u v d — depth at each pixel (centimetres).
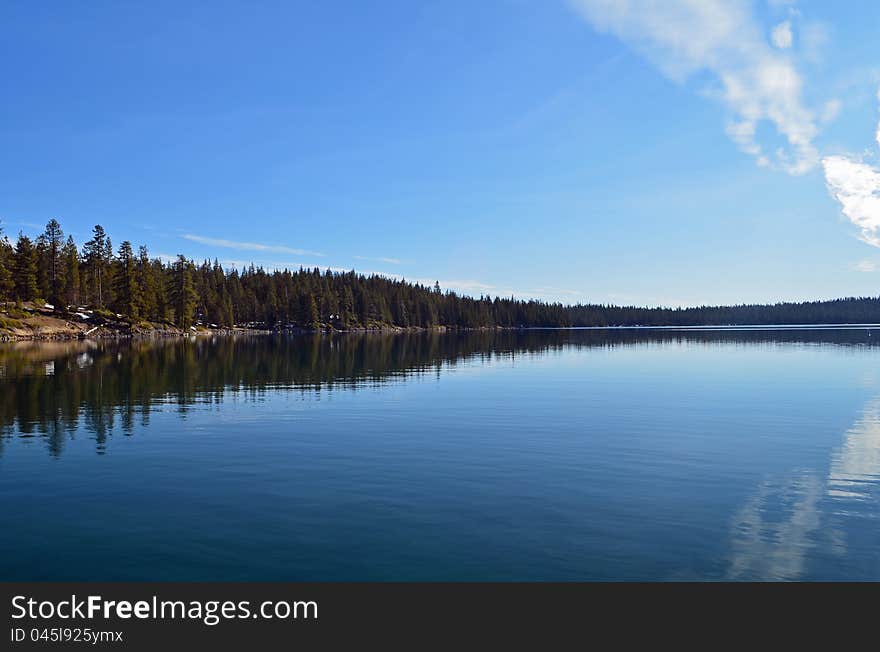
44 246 11806
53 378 3759
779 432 2041
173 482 1435
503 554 998
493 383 3638
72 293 12069
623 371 4456
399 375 4153
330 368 4738
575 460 1644
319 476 1483
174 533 1099
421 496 1311
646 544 1034
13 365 4638
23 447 1831
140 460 1662
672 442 1873
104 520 1169
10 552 1020
